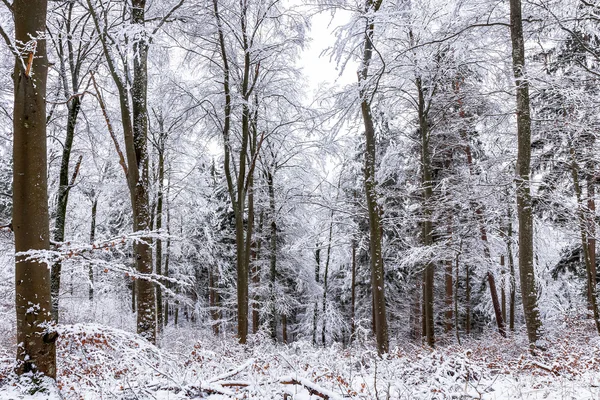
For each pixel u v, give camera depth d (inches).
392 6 405.1
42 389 138.3
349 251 903.1
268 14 464.8
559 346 282.0
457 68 431.5
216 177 886.4
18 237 145.0
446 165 592.4
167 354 154.8
